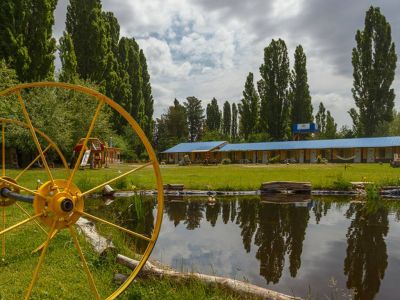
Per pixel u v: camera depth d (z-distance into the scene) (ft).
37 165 94.48
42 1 100.01
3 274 15.53
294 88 200.54
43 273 15.75
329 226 33.14
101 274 16.35
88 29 138.82
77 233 22.25
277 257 23.45
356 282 18.92
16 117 77.66
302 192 57.52
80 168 86.89
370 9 171.94
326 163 146.82
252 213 40.09
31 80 98.43
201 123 331.36
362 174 77.82
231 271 20.70
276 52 197.77
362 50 173.88
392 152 147.23
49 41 103.14
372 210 42.32
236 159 183.11
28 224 24.14
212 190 57.36
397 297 17.08
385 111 173.58
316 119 295.07
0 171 68.74
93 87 116.06
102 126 113.60
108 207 41.32
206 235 29.40
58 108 92.12
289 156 170.30
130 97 174.19
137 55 187.83
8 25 93.91
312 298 16.98
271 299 13.87
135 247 24.12
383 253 24.29
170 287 15.01
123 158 167.22
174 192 55.31
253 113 213.66
